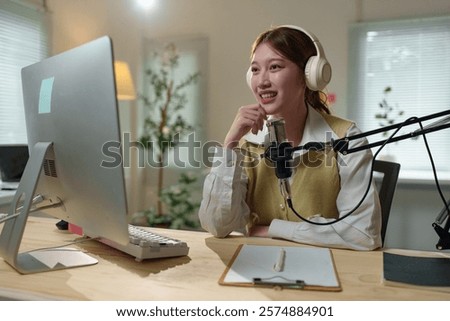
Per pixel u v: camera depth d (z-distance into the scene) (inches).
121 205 26.6
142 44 128.6
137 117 129.8
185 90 126.3
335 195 47.4
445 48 103.6
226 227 42.4
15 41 107.2
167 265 31.7
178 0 125.0
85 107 27.4
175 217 119.0
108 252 35.2
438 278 28.1
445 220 31.2
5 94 105.1
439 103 105.3
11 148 88.5
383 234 52.2
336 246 37.7
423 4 104.1
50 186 34.0
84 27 125.1
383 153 109.4
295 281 27.1
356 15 109.9
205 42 123.3
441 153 107.1
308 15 113.7
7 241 31.5
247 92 120.1
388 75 108.8
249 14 118.7
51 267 30.7
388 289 26.9
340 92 112.7
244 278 28.0
